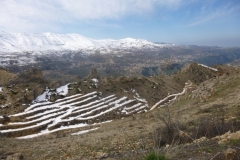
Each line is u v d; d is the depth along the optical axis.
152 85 55.69
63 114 33.91
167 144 10.53
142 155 8.55
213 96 28.23
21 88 37.50
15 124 28.47
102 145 14.33
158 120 21.42
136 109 42.16
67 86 44.25
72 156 12.64
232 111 17.83
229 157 6.96
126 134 16.69
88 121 33.69
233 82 31.41
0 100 33.44
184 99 35.91
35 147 16.02
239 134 8.93
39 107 34.22
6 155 13.45
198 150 8.02
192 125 14.77
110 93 46.19
